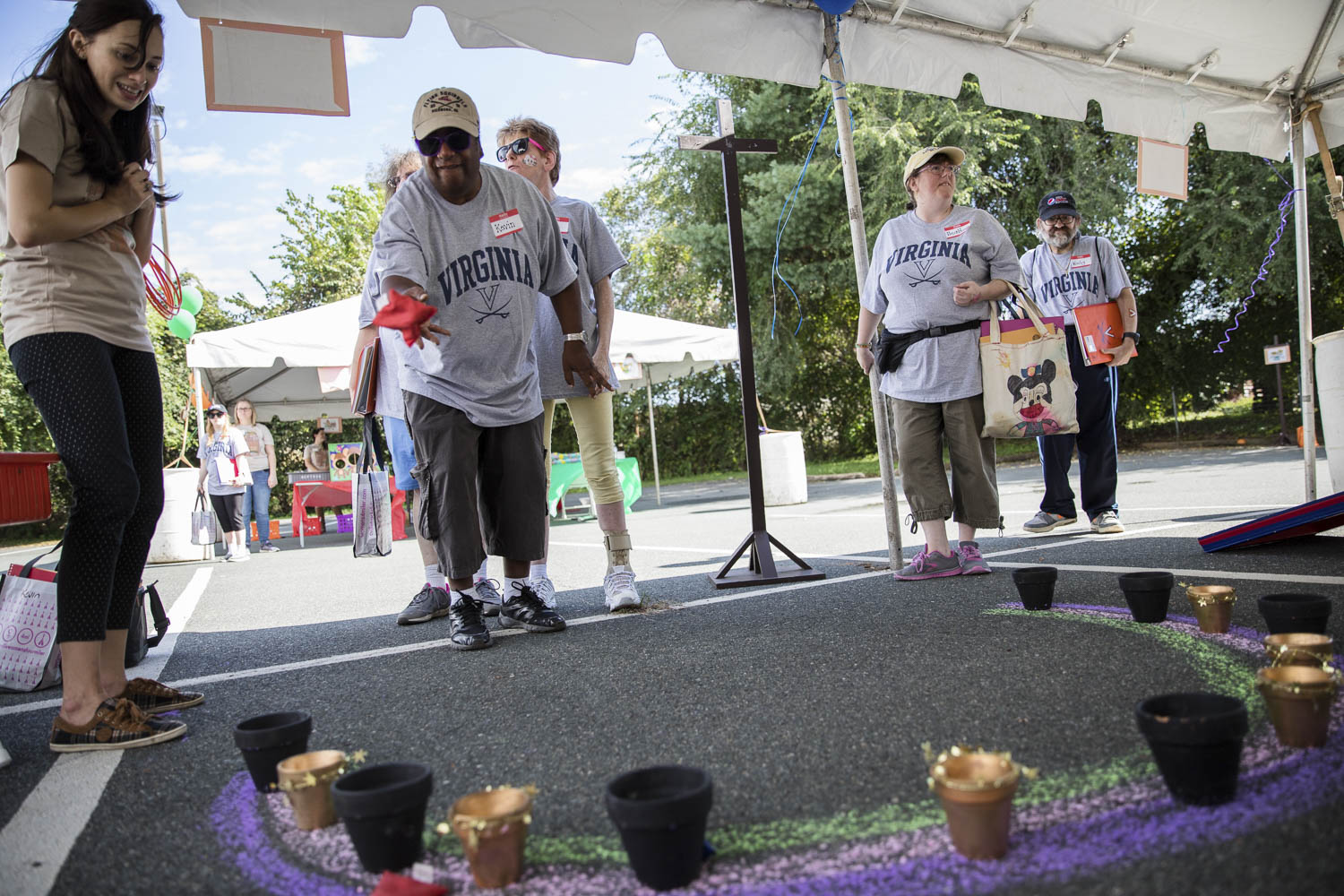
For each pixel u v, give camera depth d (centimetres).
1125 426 1587
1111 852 115
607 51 341
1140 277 1544
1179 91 454
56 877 135
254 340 786
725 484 1656
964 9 390
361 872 128
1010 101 418
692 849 116
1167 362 1506
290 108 286
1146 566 339
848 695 197
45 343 204
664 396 2047
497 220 285
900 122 1354
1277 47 443
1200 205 1375
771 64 378
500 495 303
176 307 265
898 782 147
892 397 365
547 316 344
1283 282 1330
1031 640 234
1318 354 449
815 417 2027
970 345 351
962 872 114
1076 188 1424
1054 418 345
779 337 1647
